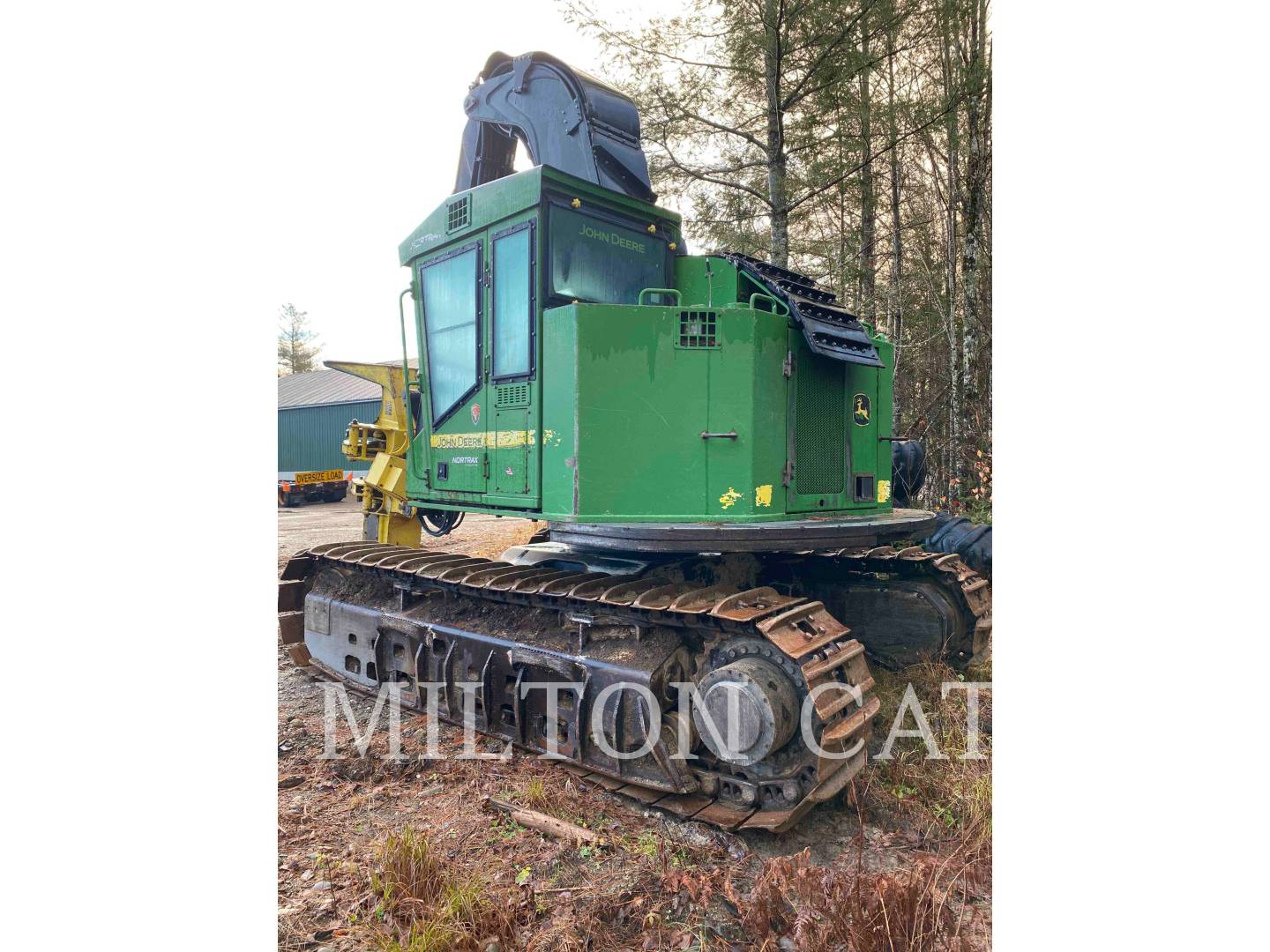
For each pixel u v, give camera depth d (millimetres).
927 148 9977
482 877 2994
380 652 5074
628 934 2721
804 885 2701
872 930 2541
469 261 4648
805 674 3105
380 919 2781
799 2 7965
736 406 3783
